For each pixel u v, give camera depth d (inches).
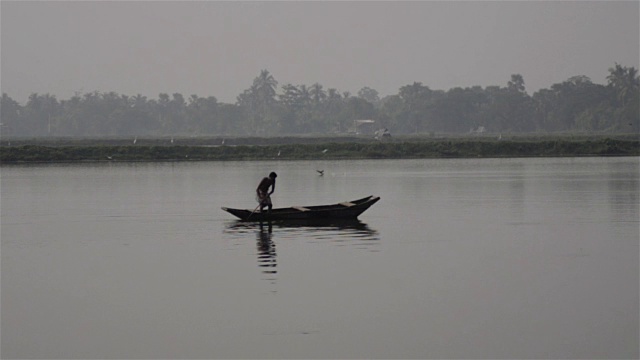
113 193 3462.1
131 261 1726.1
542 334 1173.7
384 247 1862.7
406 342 1145.4
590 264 1630.2
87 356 1111.0
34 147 6761.8
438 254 1761.8
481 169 5118.1
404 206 2783.0
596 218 2351.1
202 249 1871.3
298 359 1088.2
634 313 1264.8
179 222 2391.7
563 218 2362.2
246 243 1956.2
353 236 2050.9
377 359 1082.7
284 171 5088.6
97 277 1562.5
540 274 1541.6
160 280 1525.6
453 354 1099.3
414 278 1512.1
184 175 4736.7
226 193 3430.1
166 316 1280.8
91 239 2055.9
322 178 4362.7
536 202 2849.4
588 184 3659.0
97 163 6402.6
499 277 1517.0
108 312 1309.1
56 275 1587.1
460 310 1293.1
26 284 1512.1
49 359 1099.9
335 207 2493.8
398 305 1325.0
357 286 1449.3
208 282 1499.8
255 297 1381.6
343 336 1173.7
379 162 6338.6
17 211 2736.2
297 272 1576.0
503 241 1934.1
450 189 3494.1
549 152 7253.9
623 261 1657.2
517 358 1084.5
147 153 6909.5
